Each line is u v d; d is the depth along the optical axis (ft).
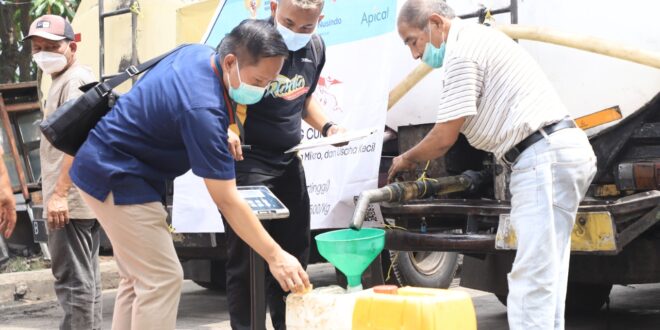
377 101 17.20
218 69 11.48
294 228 16.42
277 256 11.46
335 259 12.04
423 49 14.02
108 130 11.87
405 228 18.35
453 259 23.70
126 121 11.78
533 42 17.39
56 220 16.98
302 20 14.56
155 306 11.89
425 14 13.76
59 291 17.60
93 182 11.82
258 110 15.23
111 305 26.84
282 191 16.22
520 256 13.12
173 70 11.68
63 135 12.25
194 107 11.19
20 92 35.88
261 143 15.53
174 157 11.93
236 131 13.14
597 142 17.13
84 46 24.89
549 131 12.97
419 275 22.38
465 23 13.56
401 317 10.05
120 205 11.77
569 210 13.14
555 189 12.92
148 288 11.89
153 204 11.91
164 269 11.93
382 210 18.01
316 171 17.90
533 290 12.94
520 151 13.15
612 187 17.34
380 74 17.24
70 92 17.63
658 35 16.17
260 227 11.46
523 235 13.05
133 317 12.01
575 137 13.06
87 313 17.66
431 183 15.97
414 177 18.79
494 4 17.75
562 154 12.89
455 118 13.17
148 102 11.66
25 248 35.35
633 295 25.35
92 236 18.04
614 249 15.28
